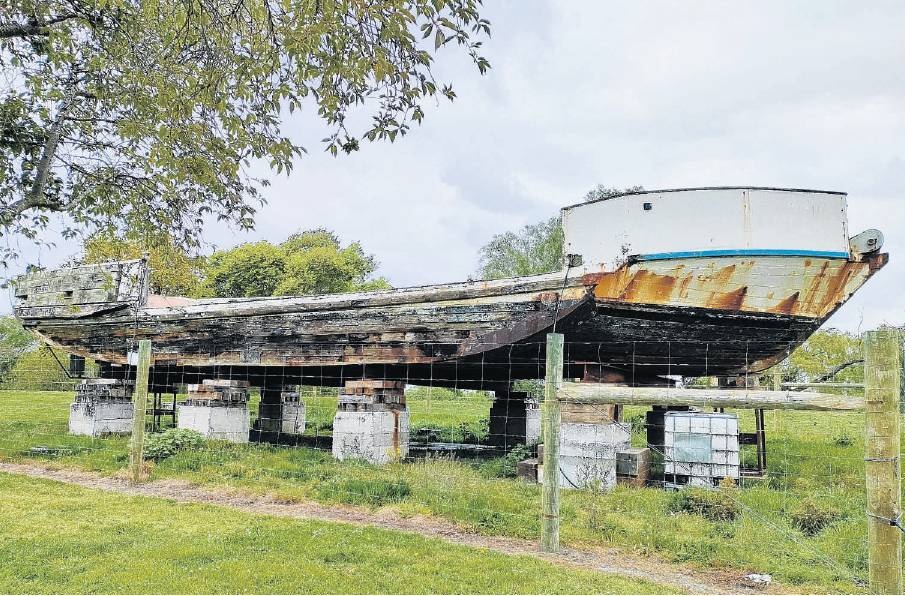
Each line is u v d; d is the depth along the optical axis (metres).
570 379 12.85
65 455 11.02
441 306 10.46
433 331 10.64
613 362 10.88
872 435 3.87
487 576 4.91
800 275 8.32
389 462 10.61
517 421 13.94
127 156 7.72
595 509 6.73
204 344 13.30
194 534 6.11
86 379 14.73
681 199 8.45
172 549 5.48
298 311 11.94
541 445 9.79
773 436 13.91
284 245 43.91
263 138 6.48
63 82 7.36
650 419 12.41
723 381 12.36
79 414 14.38
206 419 12.96
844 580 5.06
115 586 4.52
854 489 8.26
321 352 11.89
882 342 3.88
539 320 9.45
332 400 27.22
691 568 5.41
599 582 4.88
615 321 9.31
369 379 11.36
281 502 7.89
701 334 9.40
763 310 8.62
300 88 5.82
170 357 13.83
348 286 40.22
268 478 8.92
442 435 15.70
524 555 5.62
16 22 6.50
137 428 9.06
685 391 5.05
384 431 10.89
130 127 6.53
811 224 8.18
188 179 7.25
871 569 3.81
